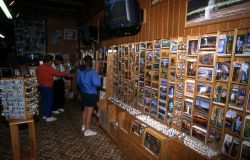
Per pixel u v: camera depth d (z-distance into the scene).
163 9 2.32
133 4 2.54
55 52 6.76
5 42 6.19
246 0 1.42
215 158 1.61
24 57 6.36
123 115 2.97
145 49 2.69
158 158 2.02
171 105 2.26
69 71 6.41
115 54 3.63
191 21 1.91
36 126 3.90
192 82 1.95
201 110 1.87
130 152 2.57
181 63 2.07
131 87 3.12
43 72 4.05
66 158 2.69
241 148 1.52
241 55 1.50
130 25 2.62
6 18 5.89
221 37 1.64
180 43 2.07
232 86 1.58
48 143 3.15
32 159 2.59
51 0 5.46
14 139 2.39
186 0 1.97
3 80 2.30
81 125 4.00
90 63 3.28
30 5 6.02
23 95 2.35
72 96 6.48
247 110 1.47
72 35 6.96
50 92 4.20
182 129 2.11
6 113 2.40
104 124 3.57
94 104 3.45
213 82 1.73
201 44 1.82
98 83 3.27
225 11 1.58
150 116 2.67
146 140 2.26
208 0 1.72
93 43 5.03
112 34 3.75
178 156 1.89
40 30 6.48
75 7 6.34
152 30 2.54
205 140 1.84
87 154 2.81
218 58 1.68
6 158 2.69
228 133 1.63
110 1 2.76
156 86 2.51
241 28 1.48
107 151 2.90
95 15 4.80
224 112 1.65
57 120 4.30
